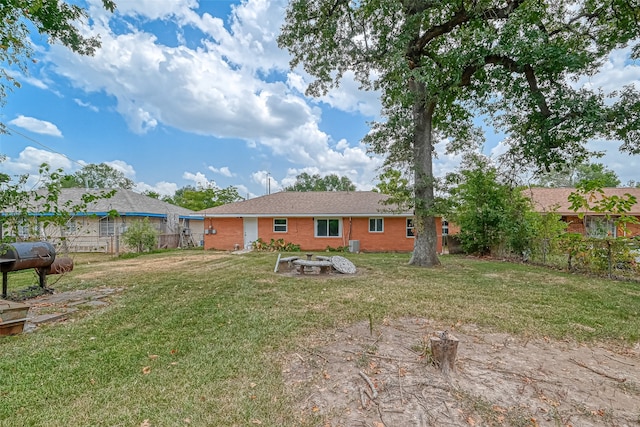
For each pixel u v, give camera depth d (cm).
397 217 1628
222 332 400
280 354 336
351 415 229
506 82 864
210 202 3531
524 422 220
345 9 1013
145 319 454
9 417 229
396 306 518
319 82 1152
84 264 1092
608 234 954
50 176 559
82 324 431
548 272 878
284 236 1675
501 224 1180
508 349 349
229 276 812
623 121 737
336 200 1798
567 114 782
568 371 299
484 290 643
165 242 1827
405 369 297
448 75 884
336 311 491
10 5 500
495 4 892
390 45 926
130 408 240
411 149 1013
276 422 224
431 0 870
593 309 507
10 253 538
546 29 955
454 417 224
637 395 258
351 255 1387
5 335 383
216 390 266
